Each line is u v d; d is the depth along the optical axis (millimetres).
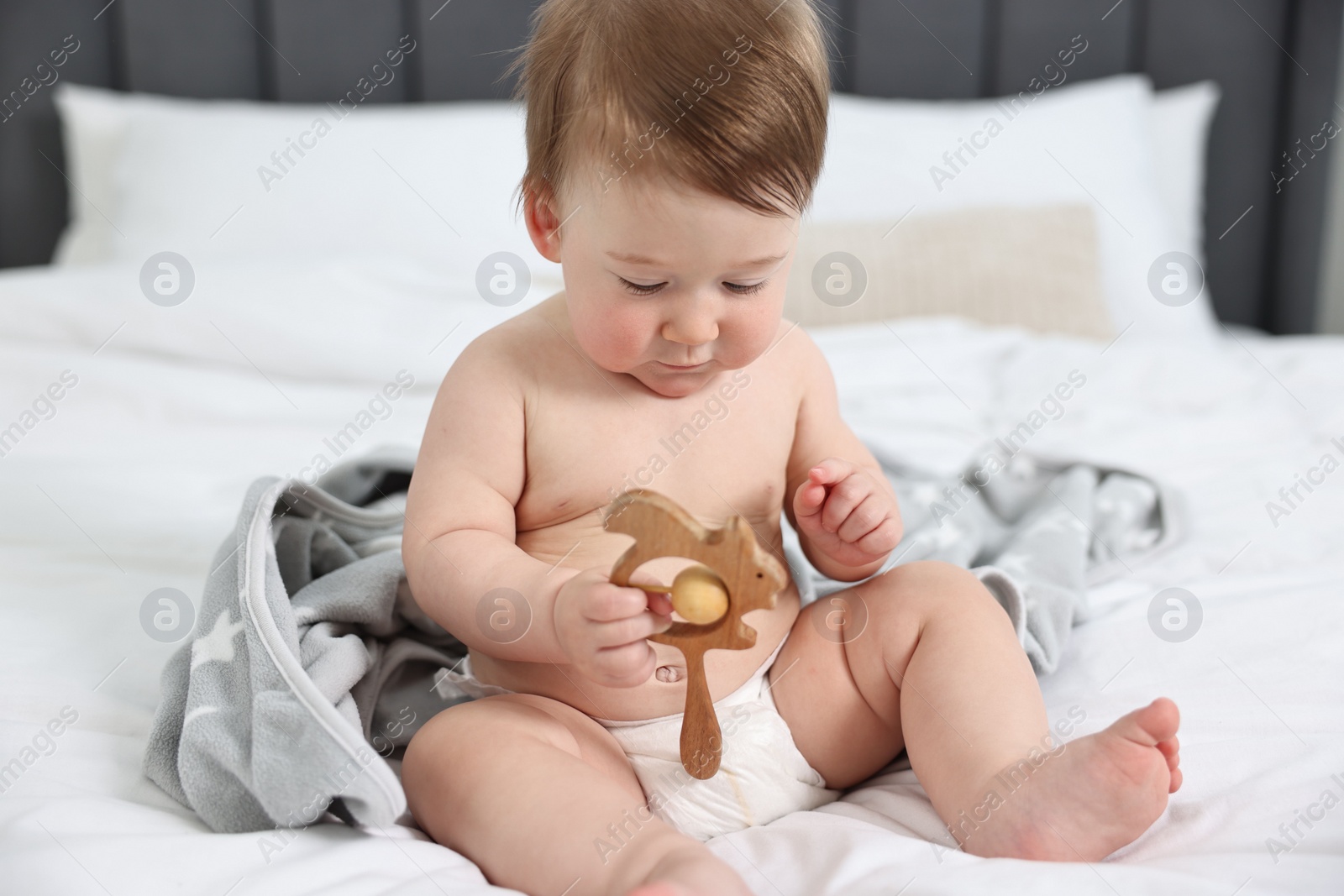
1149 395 1677
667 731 762
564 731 726
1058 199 2215
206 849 628
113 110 2104
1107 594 1065
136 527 1197
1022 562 1037
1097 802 629
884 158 2191
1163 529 1181
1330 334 2648
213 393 1565
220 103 2199
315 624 849
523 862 624
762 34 729
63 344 1622
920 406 1583
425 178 1993
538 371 821
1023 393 1688
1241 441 1505
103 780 735
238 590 801
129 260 1879
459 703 859
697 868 562
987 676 723
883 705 787
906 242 2029
